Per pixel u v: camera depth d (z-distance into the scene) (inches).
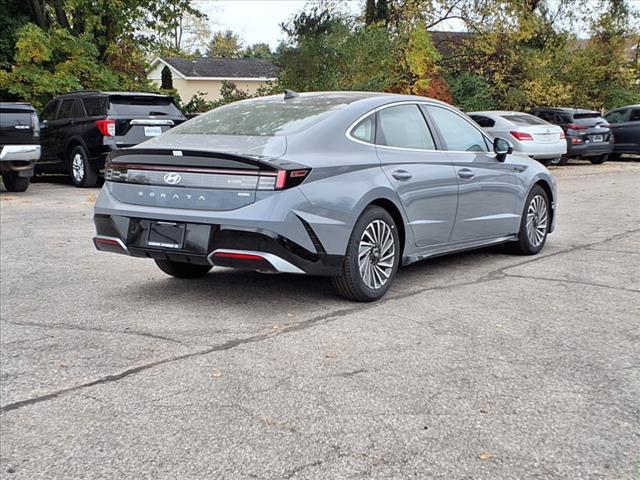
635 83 1129.4
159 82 1788.9
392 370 153.2
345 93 238.1
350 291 204.8
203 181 188.9
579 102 1029.2
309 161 191.2
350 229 198.2
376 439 121.3
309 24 845.2
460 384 145.4
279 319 191.8
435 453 116.3
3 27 780.6
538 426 126.3
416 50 827.4
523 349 167.5
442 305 206.4
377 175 209.0
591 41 1072.8
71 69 748.6
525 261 274.2
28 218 379.2
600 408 134.0
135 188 201.2
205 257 188.4
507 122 658.2
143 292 223.3
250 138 199.2
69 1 799.1
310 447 118.7
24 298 216.7
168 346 169.9
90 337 177.6
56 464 114.6
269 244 181.9
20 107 476.4
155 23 890.1
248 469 111.9
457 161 244.2
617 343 172.1
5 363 159.8
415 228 224.8
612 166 812.0
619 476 109.2
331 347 168.1
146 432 125.0
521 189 276.1
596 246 306.5
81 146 522.9
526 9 954.1
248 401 137.3
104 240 208.1
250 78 1726.1
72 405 136.7
